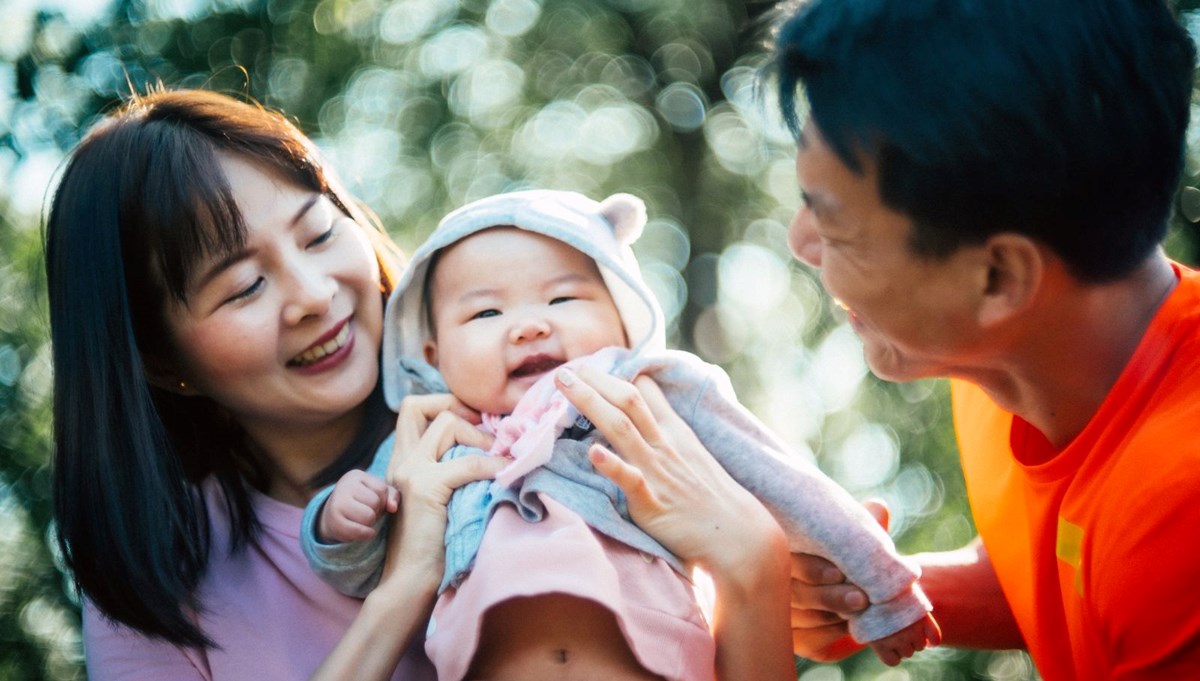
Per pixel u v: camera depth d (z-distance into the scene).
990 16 1.55
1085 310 1.67
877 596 1.94
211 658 2.02
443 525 1.91
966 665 5.25
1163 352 1.66
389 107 7.06
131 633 2.06
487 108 7.28
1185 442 1.56
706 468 1.92
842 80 1.60
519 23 7.31
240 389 2.04
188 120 2.04
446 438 1.99
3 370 4.73
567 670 1.75
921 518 5.70
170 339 2.05
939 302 1.65
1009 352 1.72
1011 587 2.04
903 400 6.09
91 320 2.02
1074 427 1.76
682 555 1.87
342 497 1.91
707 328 7.09
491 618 1.79
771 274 7.04
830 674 5.59
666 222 7.23
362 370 2.09
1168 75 1.59
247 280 1.98
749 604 1.85
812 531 1.93
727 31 7.36
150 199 1.97
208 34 6.45
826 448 6.20
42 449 4.63
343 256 2.07
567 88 7.38
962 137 1.54
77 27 5.80
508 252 1.99
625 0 7.47
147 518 1.99
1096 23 1.55
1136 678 1.61
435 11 7.18
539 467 1.87
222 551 2.11
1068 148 1.53
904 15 1.58
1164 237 1.67
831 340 6.53
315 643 2.02
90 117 5.44
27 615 4.50
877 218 1.62
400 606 1.86
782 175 7.18
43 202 2.22
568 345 1.98
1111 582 1.62
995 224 1.58
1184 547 1.52
